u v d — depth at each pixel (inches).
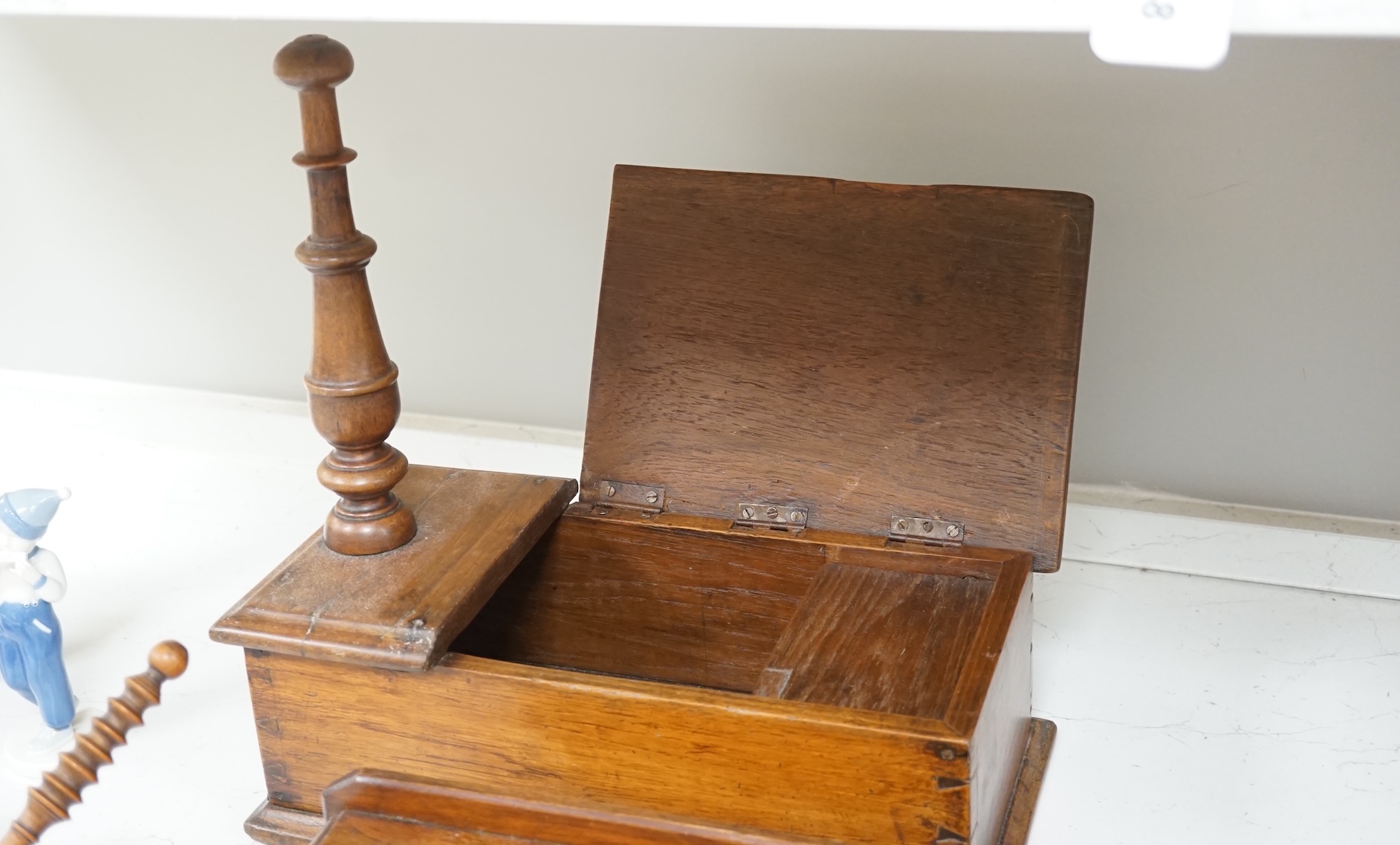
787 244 56.7
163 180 84.5
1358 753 57.4
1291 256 68.4
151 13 34.6
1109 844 52.5
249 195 83.7
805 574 56.2
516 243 80.9
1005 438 54.1
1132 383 73.5
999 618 48.6
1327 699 61.3
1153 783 56.1
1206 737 58.9
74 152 84.6
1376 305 68.1
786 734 43.1
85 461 87.4
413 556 51.2
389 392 49.9
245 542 77.4
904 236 55.3
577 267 80.7
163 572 74.3
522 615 60.3
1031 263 53.6
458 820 45.3
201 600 71.2
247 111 81.1
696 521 57.2
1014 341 53.9
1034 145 70.0
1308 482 72.9
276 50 79.0
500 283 82.4
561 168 78.0
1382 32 28.6
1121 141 68.6
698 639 58.9
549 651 61.0
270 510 81.2
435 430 86.1
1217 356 71.6
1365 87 64.2
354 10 33.4
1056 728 60.0
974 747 42.1
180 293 88.0
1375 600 69.2
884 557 54.6
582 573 58.8
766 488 57.0
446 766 48.1
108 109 82.9
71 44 81.4
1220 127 66.9
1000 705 47.9
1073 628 67.9
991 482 54.4
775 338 56.9
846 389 56.1
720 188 57.6
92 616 69.7
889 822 43.4
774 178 57.0
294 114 80.6
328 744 49.4
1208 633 67.0
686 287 57.9
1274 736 58.9
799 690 46.9
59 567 57.6
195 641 67.4
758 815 44.9
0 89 83.5
